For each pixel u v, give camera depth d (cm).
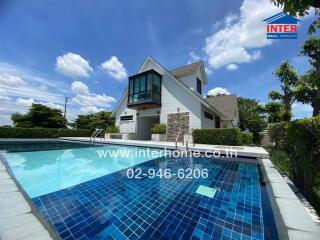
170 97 1418
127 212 271
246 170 545
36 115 2197
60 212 270
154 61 1543
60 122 2323
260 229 226
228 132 1027
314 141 308
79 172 561
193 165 621
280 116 1095
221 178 461
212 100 2156
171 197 334
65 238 204
